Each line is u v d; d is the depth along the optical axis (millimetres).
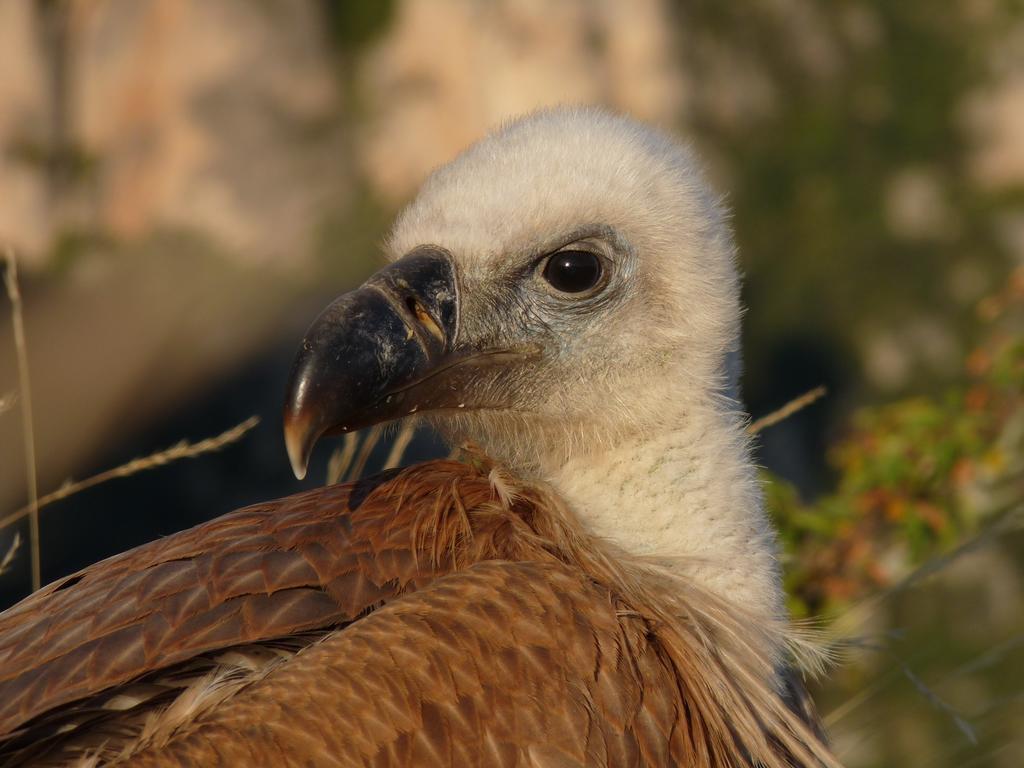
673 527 6945
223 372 29656
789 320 30750
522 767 5633
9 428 26750
